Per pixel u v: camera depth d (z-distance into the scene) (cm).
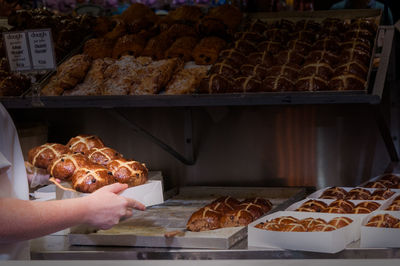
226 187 300
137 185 205
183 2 410
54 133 334
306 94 227
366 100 220
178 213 251
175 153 310
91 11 407
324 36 299
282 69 262
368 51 275
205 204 273
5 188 171
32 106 256
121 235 206
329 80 251
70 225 165
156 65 281
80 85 285
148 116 321
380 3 361
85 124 330
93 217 168
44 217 160
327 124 305
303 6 362
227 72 271
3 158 167
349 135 305
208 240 197
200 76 276
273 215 214
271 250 189
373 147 304
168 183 325
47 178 228
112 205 172
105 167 206
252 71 270
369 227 188
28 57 245
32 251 201
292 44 295
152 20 348
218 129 316
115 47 309
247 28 324
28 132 303
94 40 311
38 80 287
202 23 313
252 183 317
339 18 329
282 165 313
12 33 244
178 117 316
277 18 339
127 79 277
